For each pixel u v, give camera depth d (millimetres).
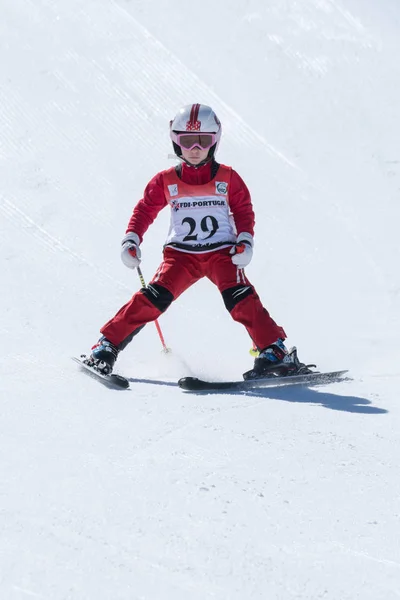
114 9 35156
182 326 19984
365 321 20922
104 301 20516
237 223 16438
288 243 24500
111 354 15617
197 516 9344
